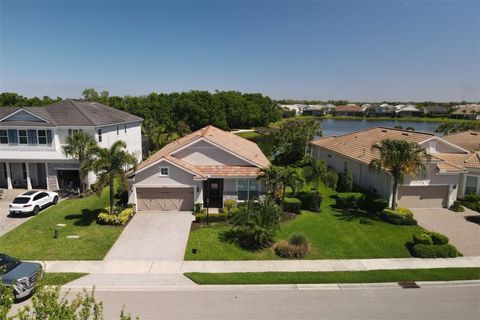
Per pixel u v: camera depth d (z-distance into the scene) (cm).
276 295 1405
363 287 1484
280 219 2194
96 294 1400
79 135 2850
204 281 1504
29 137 3045
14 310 1273
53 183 3119
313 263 1719
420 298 1396
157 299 1364
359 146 3319
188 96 8644
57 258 1744
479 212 2517
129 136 3997
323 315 1266
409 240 2020
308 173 2536
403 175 2380
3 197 2911
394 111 14725
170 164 2420
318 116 16475
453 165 2597
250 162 2628
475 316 1268
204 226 2211
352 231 2148
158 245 1916
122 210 2380
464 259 1788
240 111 9356
